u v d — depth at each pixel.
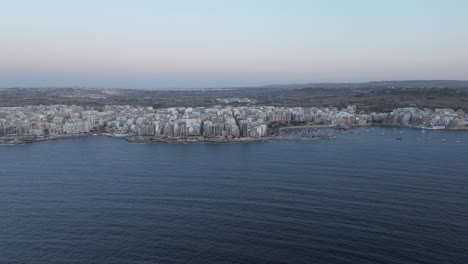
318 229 157.38
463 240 145.88
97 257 139.50
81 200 196.88
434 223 160.25
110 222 168.50
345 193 198.62
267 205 184.50
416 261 133.12
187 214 175.88
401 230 154.62
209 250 143.50
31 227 164.38
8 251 144.25
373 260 134.38
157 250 144.00
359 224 160.88
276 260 136.12
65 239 153.25
